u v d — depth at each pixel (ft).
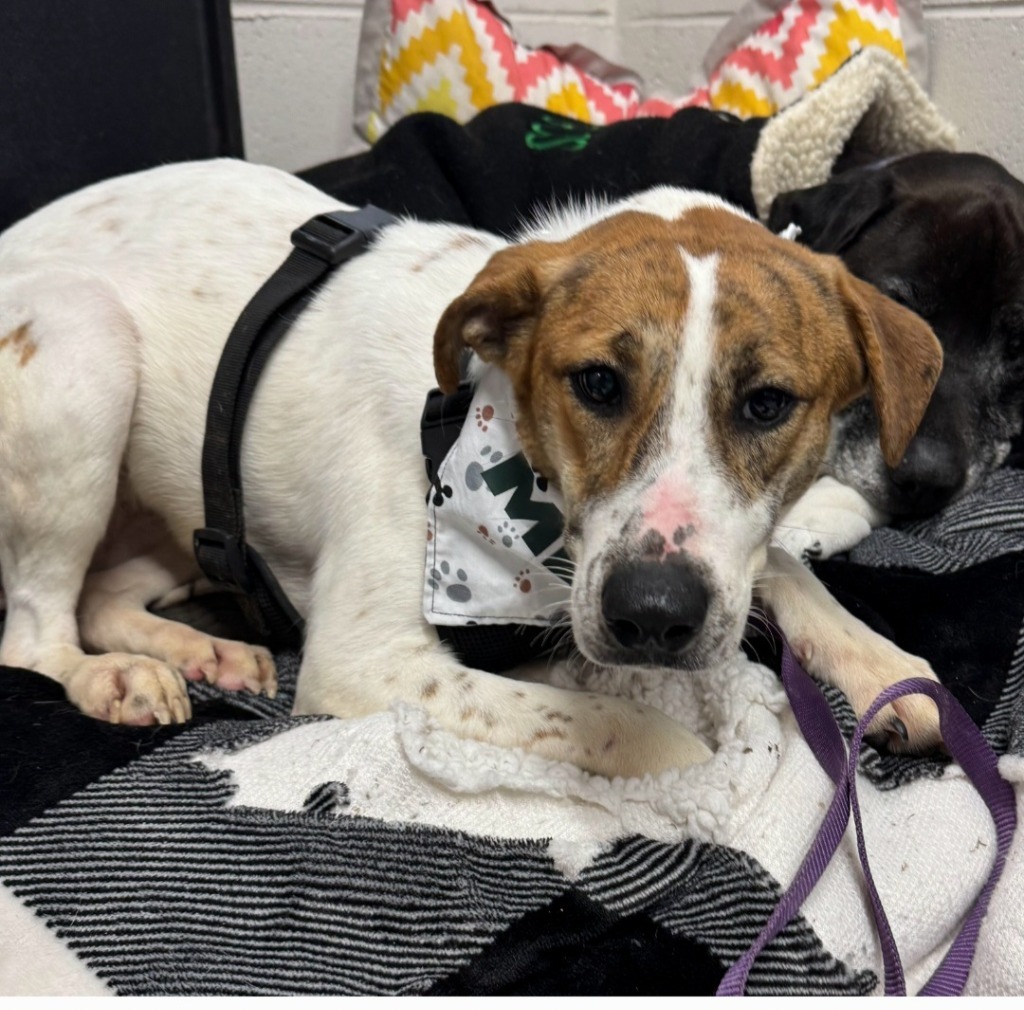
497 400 1.57
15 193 2.44
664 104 3.34
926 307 2.36
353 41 3.46
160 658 1.90
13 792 1.41
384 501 1.69
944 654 1.82
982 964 1.32
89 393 1.79
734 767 1.46
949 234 2.34
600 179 2.70
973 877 1.42
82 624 1.98
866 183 2.46
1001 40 2.76
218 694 1.84
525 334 1.53
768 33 3.13
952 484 2.22
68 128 2.50
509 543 1.56
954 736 1.50
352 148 3.36
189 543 2.03
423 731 1.51
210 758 1.50
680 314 1.39
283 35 3.35
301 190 2.08
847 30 2.98
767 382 1.41
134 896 1.29
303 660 1.74
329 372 1.79
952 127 2.82
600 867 1.37
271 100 3.41
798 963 1.28
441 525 1.61
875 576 1.95
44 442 1.78
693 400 1.38
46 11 2.41
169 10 2.64
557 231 1.81
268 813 1.40
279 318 1.84
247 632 2.15
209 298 1.90
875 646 1.69
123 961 1.22
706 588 1.30
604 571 1.33
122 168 2.63
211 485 1.84
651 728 1.53
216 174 2.07
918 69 3.02
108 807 1.40
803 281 1.50
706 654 1.32
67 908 1.27
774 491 1.47
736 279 1.42
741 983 1.19
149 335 1.89
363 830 1.39
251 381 1.82
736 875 1.36
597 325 1.41
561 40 3.99
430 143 2.74
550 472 1.54
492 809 1.46
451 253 1.84
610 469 1.40
